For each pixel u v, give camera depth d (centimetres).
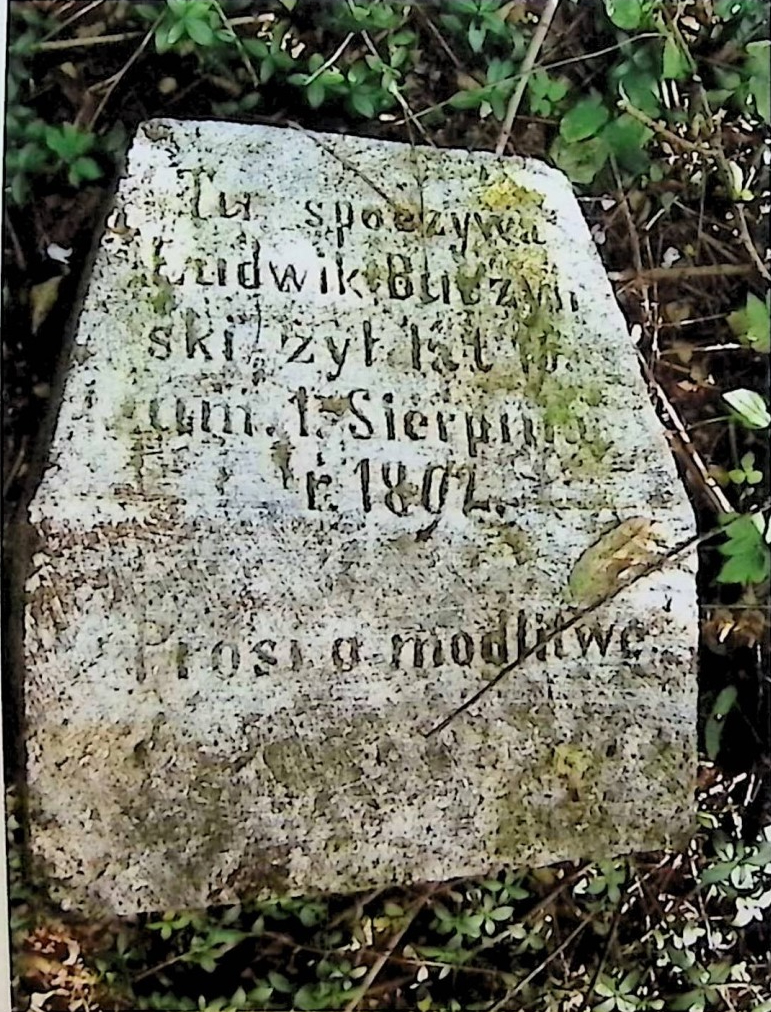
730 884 121
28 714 103
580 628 114
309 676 108
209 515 107
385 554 110
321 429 110
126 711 105
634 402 117
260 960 112
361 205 112
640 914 120
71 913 108
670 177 124
